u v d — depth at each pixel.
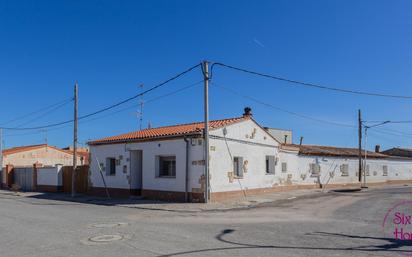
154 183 24.16
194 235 11.49
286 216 16.19
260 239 10.81
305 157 34.66
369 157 44.56
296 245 9.98
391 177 48.44
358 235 11.48
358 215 16.45
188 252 9.23
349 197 25.89
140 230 12.52
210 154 22.17
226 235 11.45
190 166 22.28
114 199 25.09
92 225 13.82
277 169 29.67
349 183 40.59
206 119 21.64
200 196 21.70
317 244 10.11
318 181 36.22
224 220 14.93
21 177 39.03
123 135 29.20
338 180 39.03
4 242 11.03
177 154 22.97
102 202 23.42
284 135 39.81
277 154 29.72
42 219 15.64
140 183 26.36
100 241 10.80
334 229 12.61
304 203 21.83
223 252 9.20
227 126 23.80
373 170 45.25
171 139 23.31
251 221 14.62
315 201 23.06
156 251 9.39
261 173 27.44
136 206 20.66
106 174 28.02
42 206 21.47
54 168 33.88
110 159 28.08
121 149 26.84
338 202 22.41
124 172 26.48
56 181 33.34
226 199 23.22
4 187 41.34
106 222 14.57
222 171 23.09
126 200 24.09
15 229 13.24
